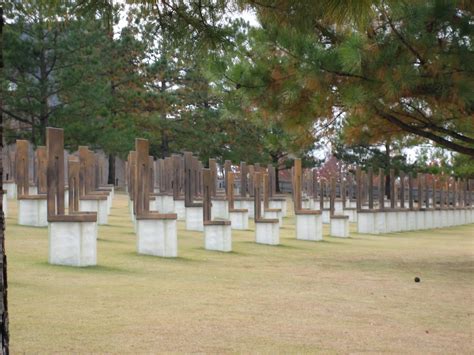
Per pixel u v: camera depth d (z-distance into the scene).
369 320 8.70
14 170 26.53
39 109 31.22
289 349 6.91
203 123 42.41
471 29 12.65
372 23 12.24
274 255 16.42
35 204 17.48
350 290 11.25
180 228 21.27
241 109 14.83
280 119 14.77
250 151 43.22
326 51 12.95
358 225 27.86
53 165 12.08
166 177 27.02
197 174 25.88
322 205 29.98
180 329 7.55
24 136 32.69
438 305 10.13
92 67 31.86
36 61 30.95
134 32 36.94
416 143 19.19
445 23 12.70
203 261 14.12
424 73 13.25
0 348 3.79
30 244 14.09
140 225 14.21
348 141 15.85
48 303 8.60
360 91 12.77
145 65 40.34
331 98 13.84
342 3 5.45
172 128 41.97
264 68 13.85
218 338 7.23
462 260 17.22
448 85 13.12
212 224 16.34
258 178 19.12
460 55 12.72
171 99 40.44
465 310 9.79
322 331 7.87
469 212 40.47
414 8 12.04
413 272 14.32
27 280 10.19
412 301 10.41
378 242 23.14
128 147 34.97
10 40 29.55
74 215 11.95
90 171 22.34
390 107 14.71
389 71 12.65
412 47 12.88
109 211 25.23
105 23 7.62
